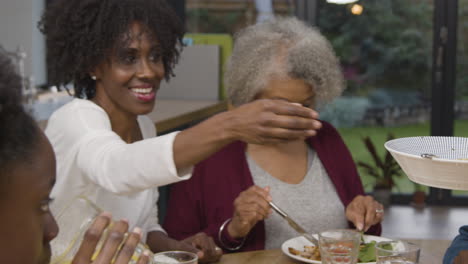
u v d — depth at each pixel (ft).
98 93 4.93
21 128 2.14
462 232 4.64
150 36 4.70
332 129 6.70
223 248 5.82
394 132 17.87
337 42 17.78
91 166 3.77
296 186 6.25
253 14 17.79
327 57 5.94
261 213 5.46
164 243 5.39
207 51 12.53
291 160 6.38
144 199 4.84
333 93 6.09
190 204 6.25
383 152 17.93
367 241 5.51
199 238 5.25
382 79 17.74
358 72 17.80
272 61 5.78
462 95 17.57
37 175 2.20
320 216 6.20
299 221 6.15
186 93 12.64
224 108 12.39
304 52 5.75
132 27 4.64
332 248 4.25
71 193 4.30
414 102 17.72
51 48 4.96
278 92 5.86
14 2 19.06
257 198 5.48
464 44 17.37
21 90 2.19
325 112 18.02
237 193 6.15
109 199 4.49
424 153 4.01
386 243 4.35
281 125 3.02
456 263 4.48
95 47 4.67
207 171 6.25
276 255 5.15
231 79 6.07
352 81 17.83
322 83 5.85
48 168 2.28
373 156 17.22
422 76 17.61
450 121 17.65
